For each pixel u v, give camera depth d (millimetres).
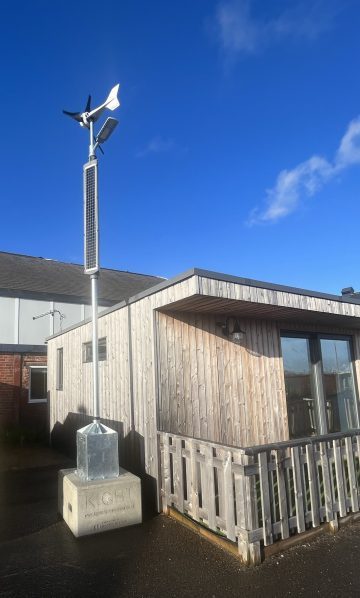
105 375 7227
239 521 3791
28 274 22500
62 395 9844
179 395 5746
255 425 6652
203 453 4406
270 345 7230
